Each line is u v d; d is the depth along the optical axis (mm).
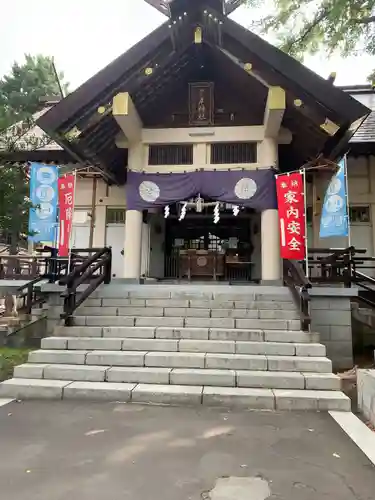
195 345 6223
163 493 2811
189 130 10078
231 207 12266
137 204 9922
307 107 8773
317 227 12812
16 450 3543
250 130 9953
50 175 9750
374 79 9562
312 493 2828
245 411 4777
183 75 10242
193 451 3545
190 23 8969
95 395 5199
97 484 2936
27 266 14047
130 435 3926
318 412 4766
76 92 8906
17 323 9172
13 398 5246
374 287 10352
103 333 6711
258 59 8789
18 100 7398
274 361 5719
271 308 7547
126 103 8977
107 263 9023
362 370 5012
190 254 13141
